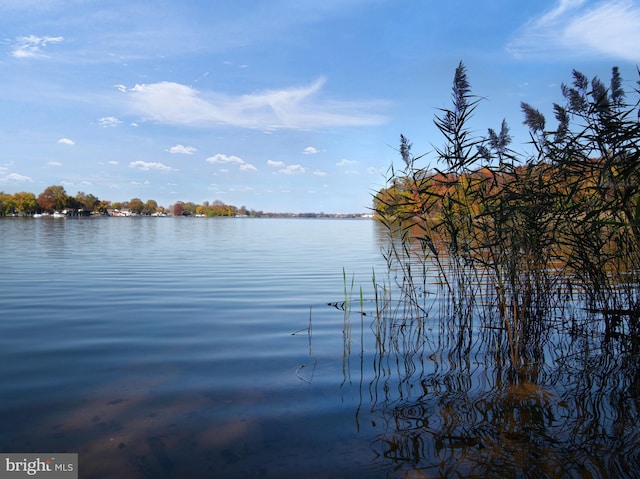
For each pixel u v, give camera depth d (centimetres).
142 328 555
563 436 275
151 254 1580
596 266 511
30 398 333
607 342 491
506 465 242
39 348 467
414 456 251
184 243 2233
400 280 941
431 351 463
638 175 408
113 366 411
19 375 384
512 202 486
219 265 1255
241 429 285
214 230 4238
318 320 603
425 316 607
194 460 247
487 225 476
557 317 575
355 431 282
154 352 455
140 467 239
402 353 455
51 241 2202
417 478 229
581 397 338
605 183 432
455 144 504
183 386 360
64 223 5678
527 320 480
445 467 240
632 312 481
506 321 446
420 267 1094
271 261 1370
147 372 395
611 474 233
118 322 586
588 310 565
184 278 996
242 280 971
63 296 771
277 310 667
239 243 2286
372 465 242
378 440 270
